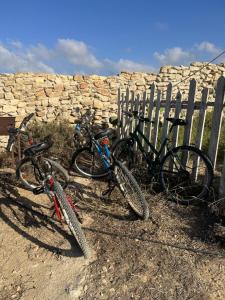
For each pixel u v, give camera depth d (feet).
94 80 31.07
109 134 14.49
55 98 30.37
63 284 9.47
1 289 9.51
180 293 8.87
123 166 12.92
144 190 14.71
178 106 15.58
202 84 33.58
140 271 9.73
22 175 16.17
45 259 10.63
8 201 14.47
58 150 21.83
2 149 24.30
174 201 13.73
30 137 16.83
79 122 18.92
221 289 9.00
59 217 11.68
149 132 18.93
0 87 29.12
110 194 14.53
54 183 11.30
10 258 10.79
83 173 18.02
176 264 9.93
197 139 14.38
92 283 9.41
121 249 10.78
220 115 13.03
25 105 29.78
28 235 11.92
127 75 32.01
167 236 11.35
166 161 15.19
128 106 24.16
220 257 10.18
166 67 32.86
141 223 12.27
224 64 33.37
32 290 9.38
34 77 29.71
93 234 11.77
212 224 11.70
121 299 8.81
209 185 13.01
